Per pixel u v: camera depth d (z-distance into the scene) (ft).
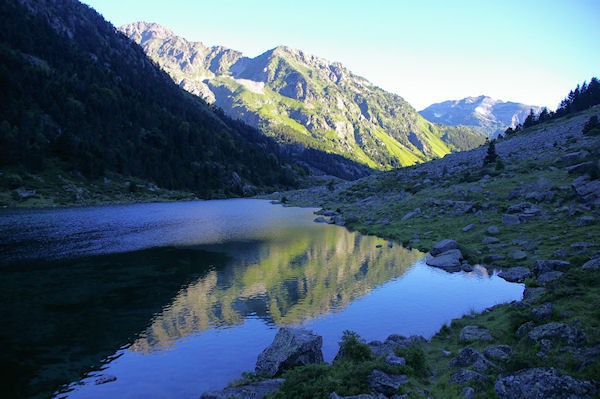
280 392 52.03
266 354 69.46
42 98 542.16
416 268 147.23
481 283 122.01
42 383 66.03
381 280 132.57
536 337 57.67
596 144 264.93
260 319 97.35
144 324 93.81
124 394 62.90
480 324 80.02
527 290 91.76
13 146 417.49
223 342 83.61
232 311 103.40
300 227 275.18
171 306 106.93
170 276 138.72
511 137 534.78
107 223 275.59
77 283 127.34
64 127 529.04
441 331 82.17
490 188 238.48
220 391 57.00
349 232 248.93
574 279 76.89
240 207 455.63
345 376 53.67
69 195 412.98
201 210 407.85
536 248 139.95
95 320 95.81
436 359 64.59
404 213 257.14
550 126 490.08
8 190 372.17
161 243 203.82
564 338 54.13
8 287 120.78
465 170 364.38
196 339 85.15
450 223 205.26
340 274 142.10
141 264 156.25
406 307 103.96
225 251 185.26
